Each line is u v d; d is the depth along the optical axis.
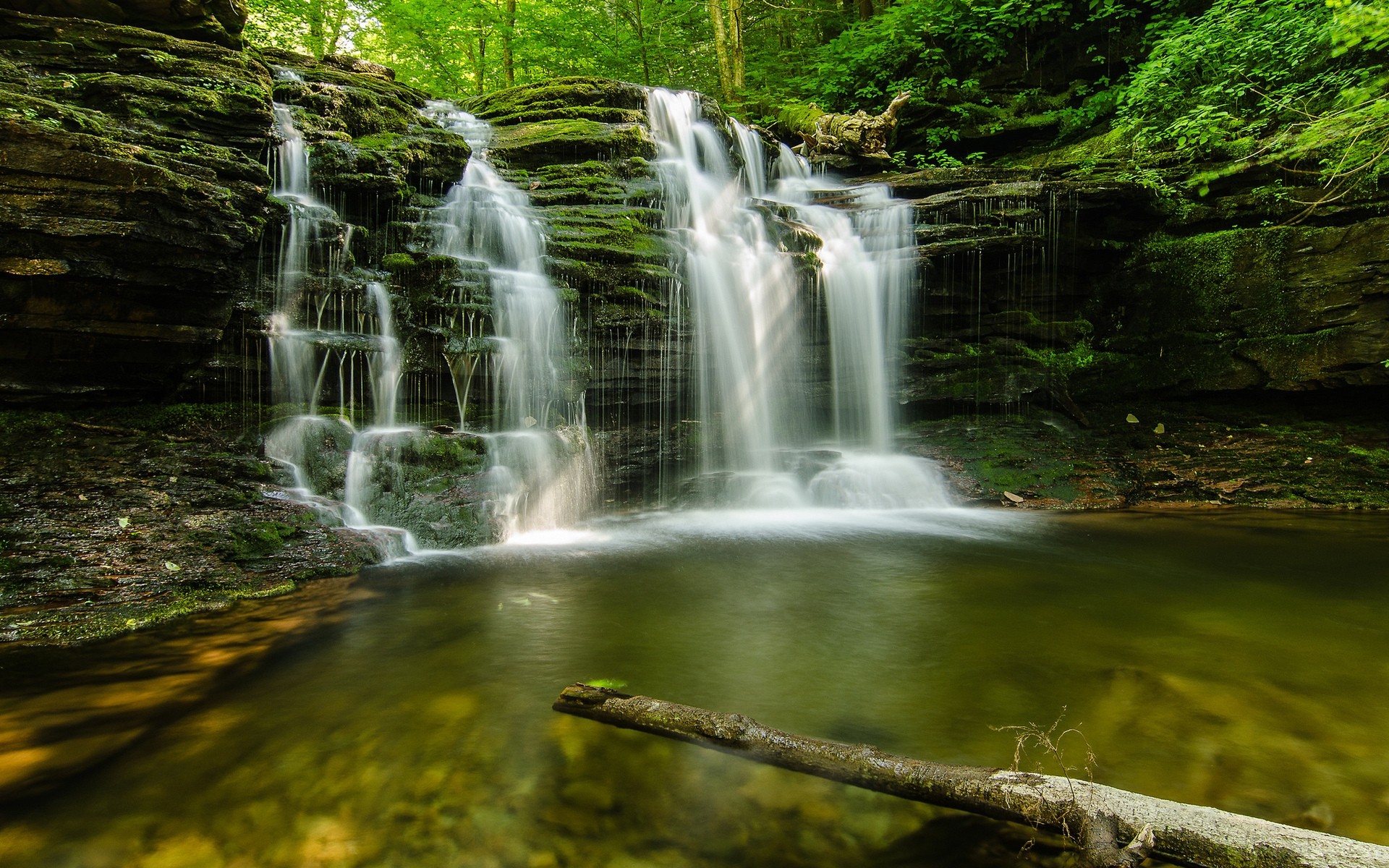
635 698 3.60
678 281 10.09
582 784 3.02
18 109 5.95
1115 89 15.50
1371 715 3.60
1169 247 11.78
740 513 9.60
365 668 4.27
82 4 8.07
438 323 8.45
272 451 7.21
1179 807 2.50
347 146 9.10
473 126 12.85
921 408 11.77
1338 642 4.70
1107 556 7.14
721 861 2.55
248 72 8.41
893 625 5.11
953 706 3.76
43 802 2.86
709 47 24.28
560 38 20.19
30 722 3.53
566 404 9.17
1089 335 12.34
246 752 3.28
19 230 5.70
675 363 10.05
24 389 6.32
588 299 9.52
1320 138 10.04
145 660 4.34
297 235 7.93
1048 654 4.52
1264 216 11.27
